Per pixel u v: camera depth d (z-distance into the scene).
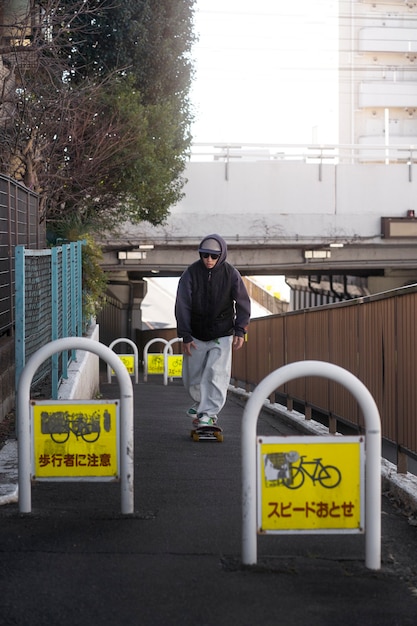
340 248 33.50
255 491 4.95
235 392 18.39
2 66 18.20
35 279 9.27
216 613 4.41
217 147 31.91
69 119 19.62
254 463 4.92
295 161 32.47
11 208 11.59
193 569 5.04
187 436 10.26
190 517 6.19
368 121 69.62
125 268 32.81
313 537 5.72
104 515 6.10
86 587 4.72
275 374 4.90
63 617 4.31
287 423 12.80
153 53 24.42
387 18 68.31
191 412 9.95
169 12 24.91
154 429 10.95
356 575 4.97
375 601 4.62
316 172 32.47
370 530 5.00
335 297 47.41
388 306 8.15
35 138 19.12
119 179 23.92
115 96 22.88
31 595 4.59
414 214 32.84
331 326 10.68
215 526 5.96
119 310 46.16
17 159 20.53
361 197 32.88
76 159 21.16
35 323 9.27
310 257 33.00
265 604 4.54
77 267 15.63
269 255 33.44
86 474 5.75
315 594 4.69
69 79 23.27
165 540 5.59
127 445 5.79
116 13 23.45
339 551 5.42
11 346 10.15
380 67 69.12
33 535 5.60
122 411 5.74
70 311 13.52
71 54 23.45
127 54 24.09
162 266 33.00
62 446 5.73
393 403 7.96
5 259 10.80
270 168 32.28
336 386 10.20
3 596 4.57
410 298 7.45
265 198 32.31
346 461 4.95
